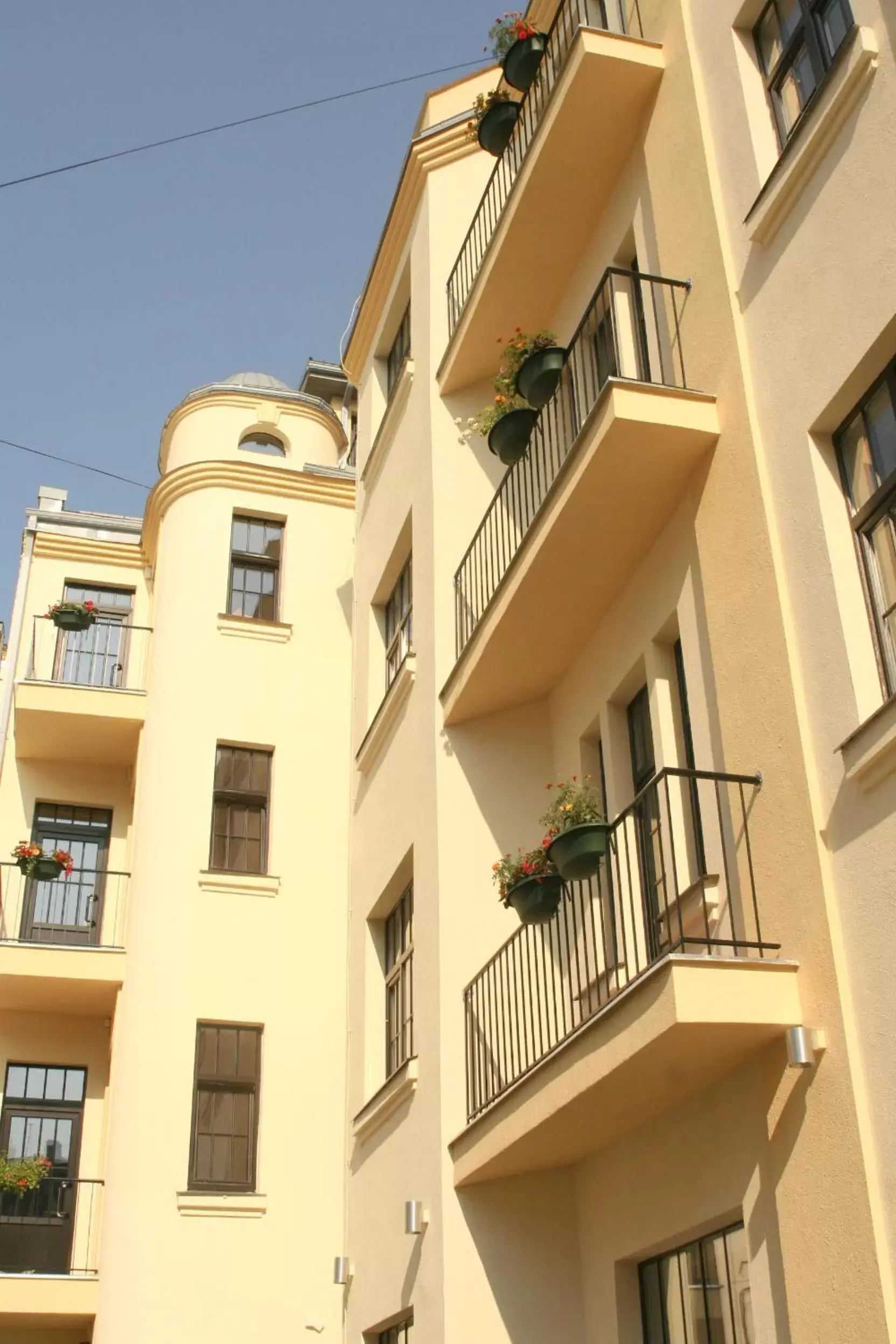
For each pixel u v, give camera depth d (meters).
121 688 20.02
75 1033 18.98
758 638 8.18
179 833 18.05
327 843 18.56
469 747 12.27
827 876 7.29
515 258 12.51
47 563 22.17
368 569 16.36
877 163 7.74
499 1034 10.94
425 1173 10.97
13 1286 16.09
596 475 9.40
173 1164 16.12
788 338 8.43
